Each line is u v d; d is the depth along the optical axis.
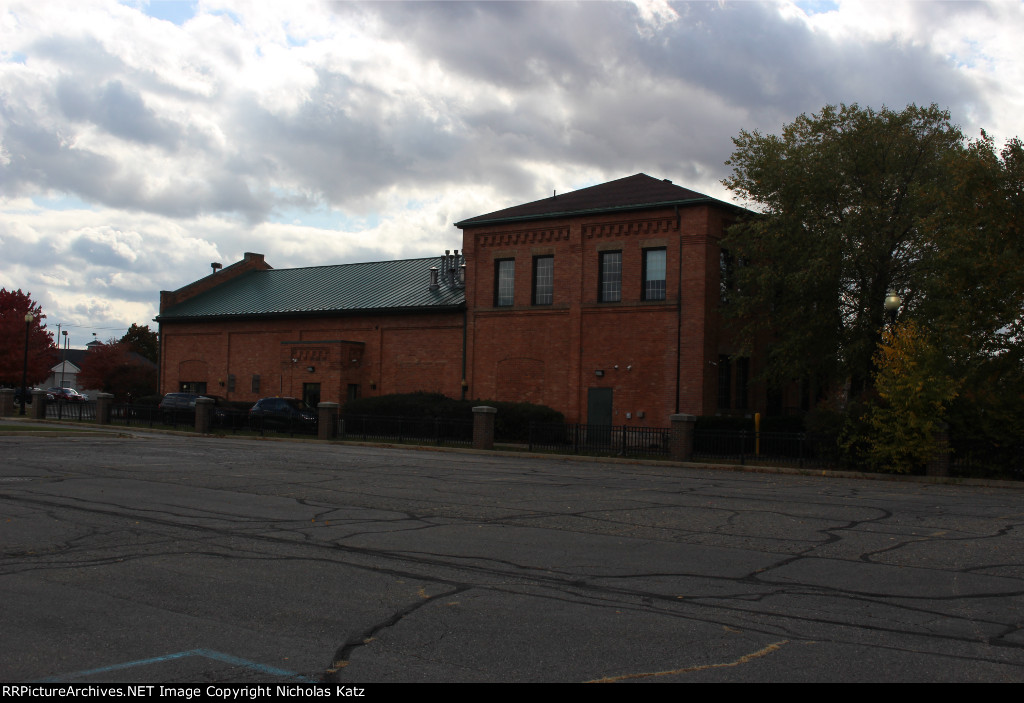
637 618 7.18
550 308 36.56
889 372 23.44
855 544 11.05
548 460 27.80
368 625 6.83
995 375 23.83
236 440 34.59
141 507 13.21
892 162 27.58
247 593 7.84
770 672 5.81
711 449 27.30
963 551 10.63
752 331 30.98
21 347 60.78
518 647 6.30
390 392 41.66
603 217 35.25
